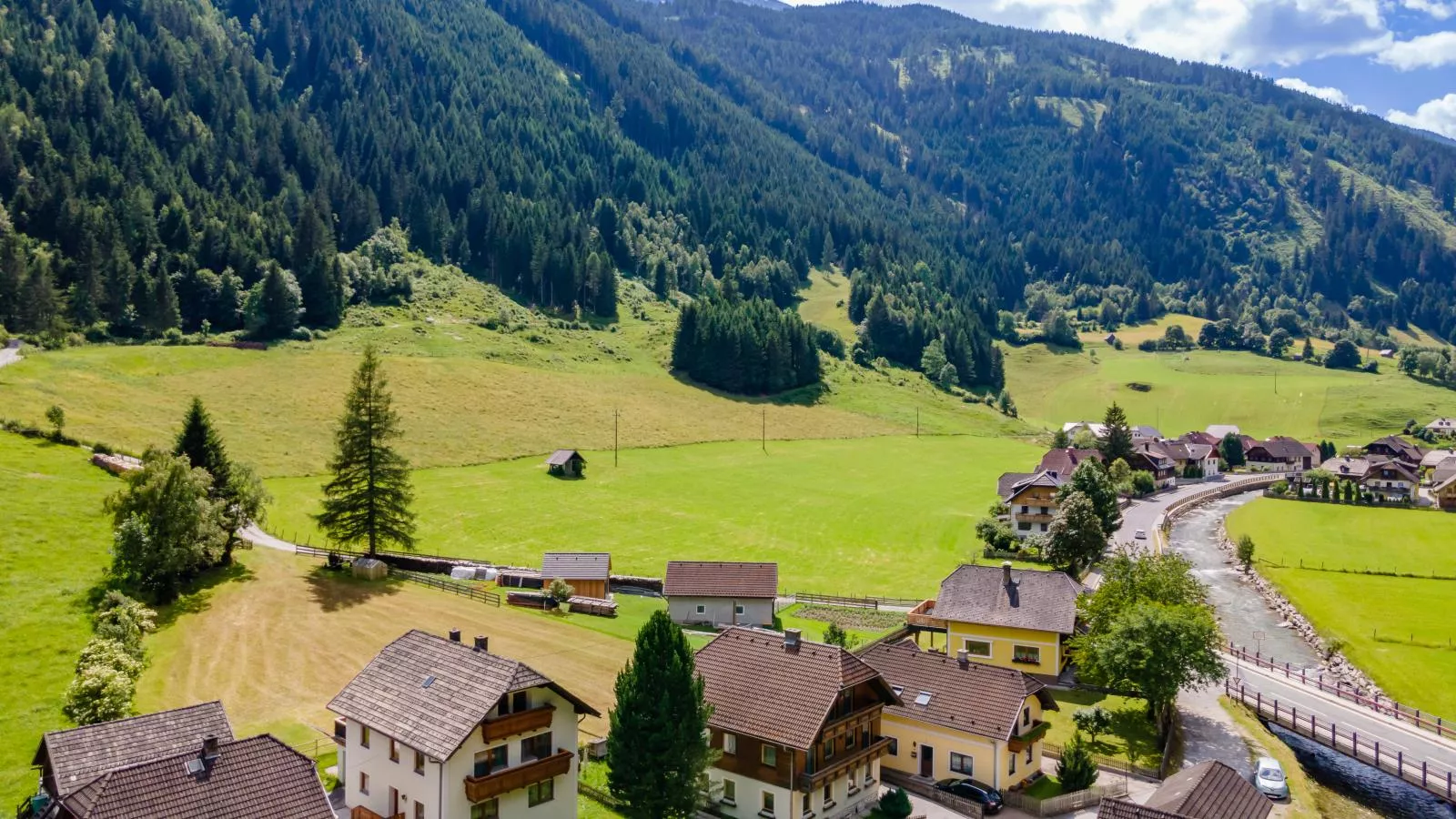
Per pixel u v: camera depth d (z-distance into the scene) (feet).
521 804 146.61
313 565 302.25
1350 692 237.86
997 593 262.88
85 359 522.88
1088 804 176.35
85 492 300.61
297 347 642.63
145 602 239.30
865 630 288.10
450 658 153.69
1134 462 620.90
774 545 406.62
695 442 605.73
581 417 607.78
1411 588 354.54
